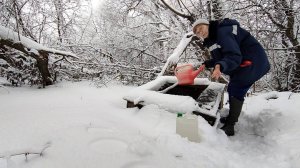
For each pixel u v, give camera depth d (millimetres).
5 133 2182
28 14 6750
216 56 3062
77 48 7711
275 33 7043
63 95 4344
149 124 2943
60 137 2137
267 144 2891
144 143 2129
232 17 6887
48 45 7453
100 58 7523
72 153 1902
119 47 9266
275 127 3275
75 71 6340
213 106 3404
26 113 2852
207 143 2650
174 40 8562
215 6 7359
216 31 2992
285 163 2338
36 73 5348
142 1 9117
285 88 7555
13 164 1704
